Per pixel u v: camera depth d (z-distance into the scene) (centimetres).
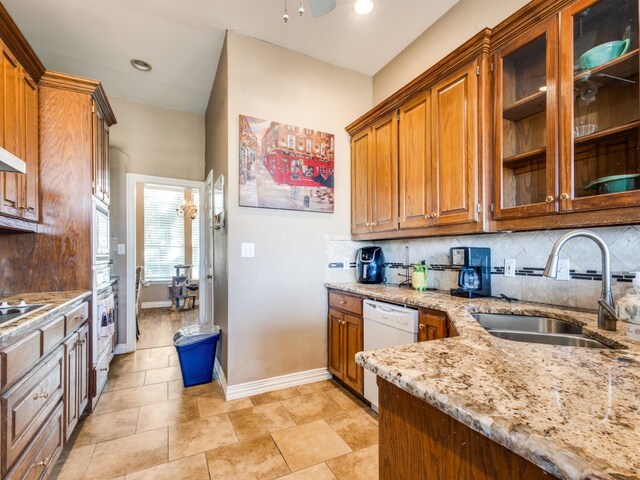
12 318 132
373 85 316
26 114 195
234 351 246
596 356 84
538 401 57
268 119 261
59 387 161
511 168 175
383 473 85
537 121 167
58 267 218
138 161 373
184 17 238
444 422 68
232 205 247
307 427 204
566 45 143
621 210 127
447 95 199
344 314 260
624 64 130
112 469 164
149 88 346
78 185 224
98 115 251
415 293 222
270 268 261
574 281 164
